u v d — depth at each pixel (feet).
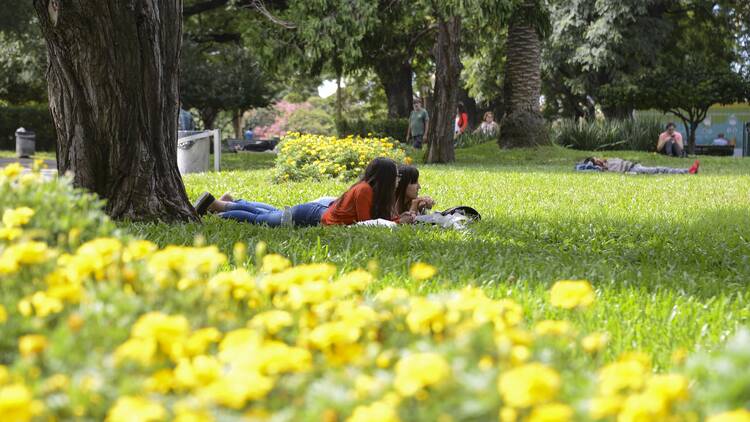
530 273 23.43
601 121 134.00
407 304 12.33
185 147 72.54
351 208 32.24
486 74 178.50
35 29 139.85
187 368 8.71
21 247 11.60
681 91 153.89
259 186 55.77
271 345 9.36
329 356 9.39
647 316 19.67
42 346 9.09
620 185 60.29
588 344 11.32
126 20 28.27
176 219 30.19
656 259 29.40
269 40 94.63
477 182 60.44
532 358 10.06
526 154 105.09
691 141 161.17
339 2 87.71
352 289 12.65
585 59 152.66
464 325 9.94
